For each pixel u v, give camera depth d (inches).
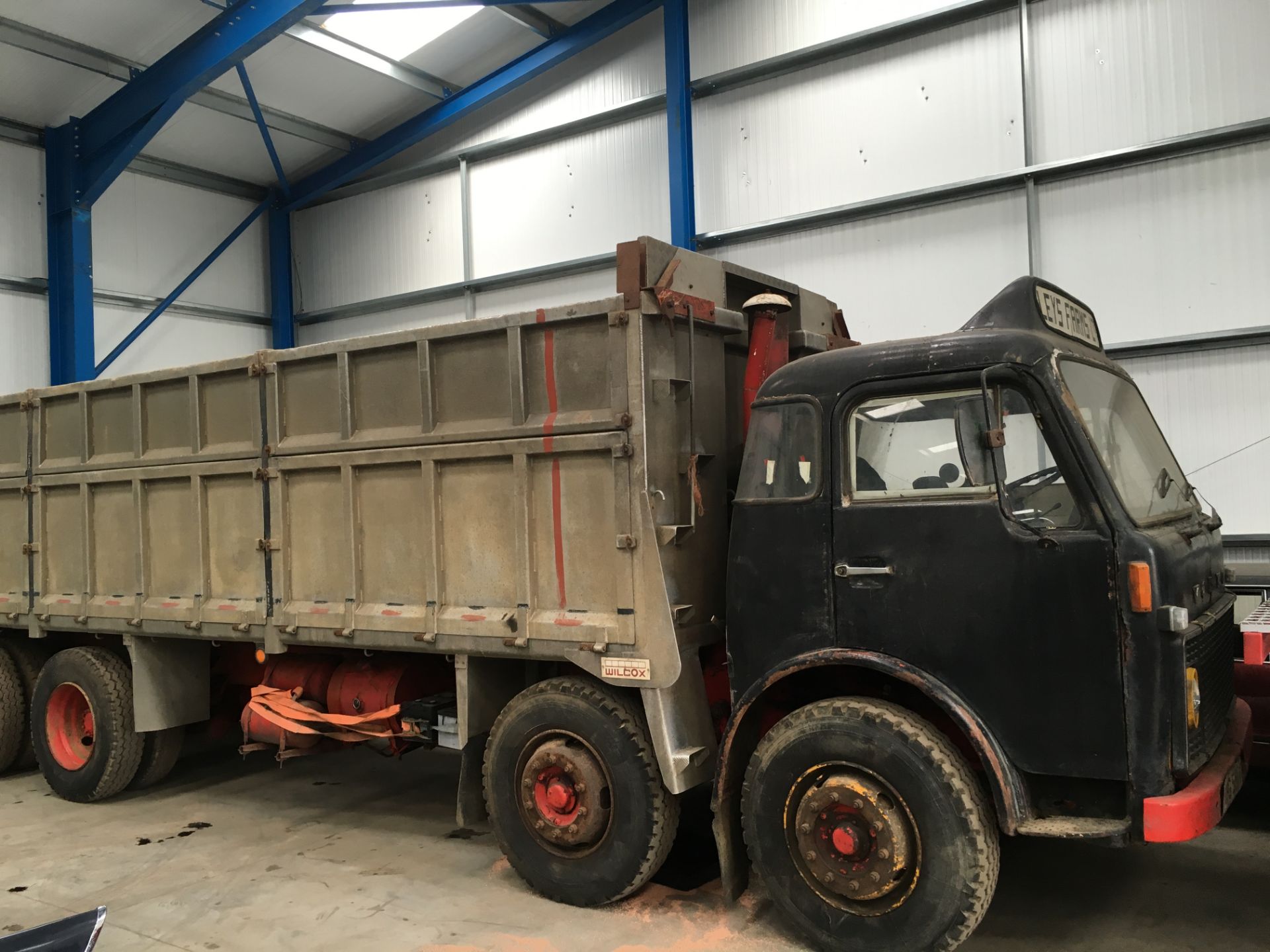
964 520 136.2
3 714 265.6
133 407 231.5
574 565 164.7
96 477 238.5
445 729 190.2
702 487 168.9
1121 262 292.7
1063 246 301.9
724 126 367.9
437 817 222.1
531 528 168.6
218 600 216.5
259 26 361.7
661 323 160.7
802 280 352.5
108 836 214.8
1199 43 278.7
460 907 167.3
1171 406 287.7
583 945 150.1
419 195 474.9
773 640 150.5
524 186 434.9
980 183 310.7
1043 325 149.6
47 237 440.8
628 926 156.8
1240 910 157.8
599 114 401.4
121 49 402.0
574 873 163.6
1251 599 226.4
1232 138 274.7
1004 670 132.8
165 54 408.2
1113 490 129.5
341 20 394.3
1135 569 124.7
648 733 160.1
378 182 487.2
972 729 132.7
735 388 191.5
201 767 276.8
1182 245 283.3
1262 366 274.1
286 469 202.4
